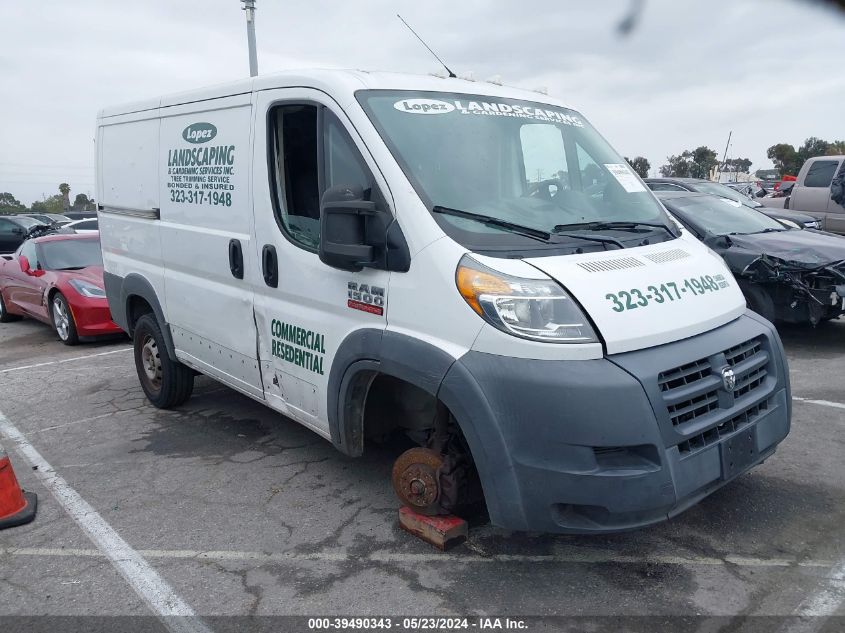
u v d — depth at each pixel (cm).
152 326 589
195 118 491
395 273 339
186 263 511
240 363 471
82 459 516
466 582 336
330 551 371
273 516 413
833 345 758
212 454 513
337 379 373
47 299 970
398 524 396
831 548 354
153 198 551
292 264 402
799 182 1387
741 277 743
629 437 288
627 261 337
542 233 339
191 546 383
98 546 387
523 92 446
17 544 392
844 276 692
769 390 351
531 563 350
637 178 442
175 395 600
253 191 430
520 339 296
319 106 382
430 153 357
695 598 317
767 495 411
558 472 291
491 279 306
